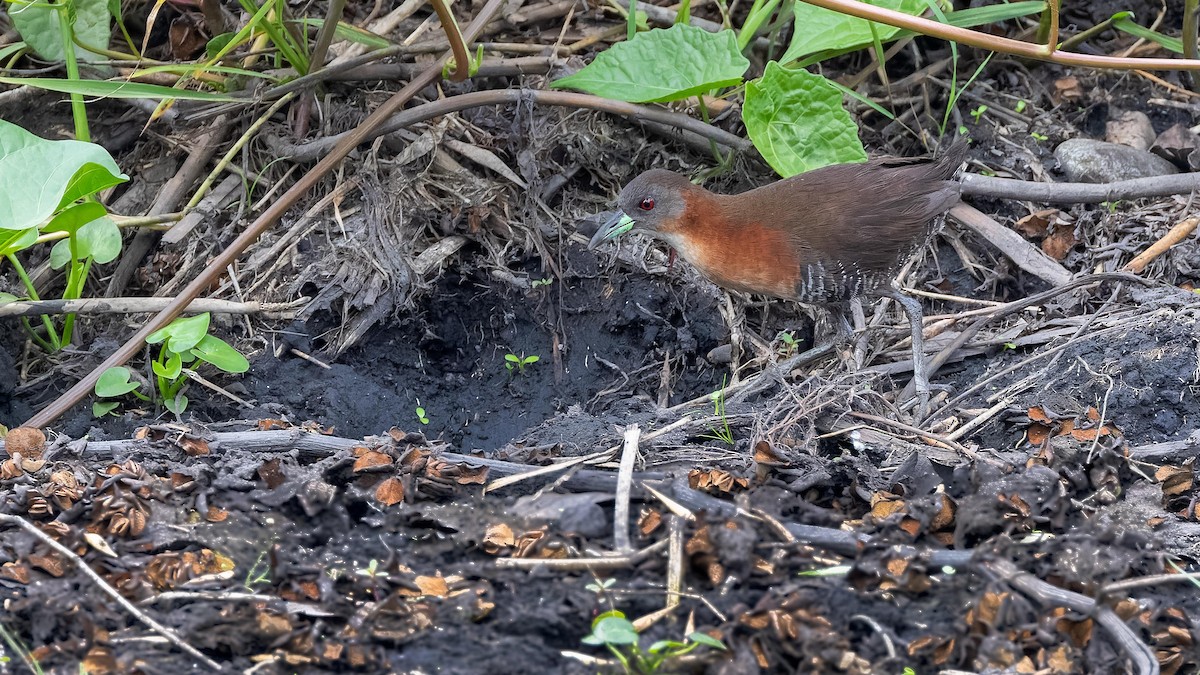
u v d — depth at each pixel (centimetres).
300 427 652
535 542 533
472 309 825
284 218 813
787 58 833
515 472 591
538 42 903
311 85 827
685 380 795
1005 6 856
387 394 755
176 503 561
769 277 730
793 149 798
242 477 578
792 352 788
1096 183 832
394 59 855
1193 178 816
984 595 493
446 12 746
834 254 718
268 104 839
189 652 475
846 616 501
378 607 491
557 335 812
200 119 839
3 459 604
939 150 848
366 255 795
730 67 784
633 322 804
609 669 475
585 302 816
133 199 826
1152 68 739
